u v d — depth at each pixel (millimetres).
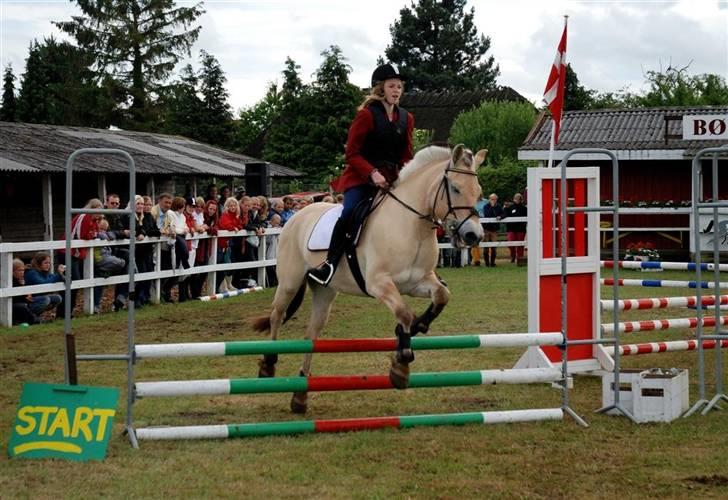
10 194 22172
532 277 8688
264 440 6676
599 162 25281
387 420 6953
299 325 13117
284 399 8195
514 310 14336
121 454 6277
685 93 44781
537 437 6816
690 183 24578
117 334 11961
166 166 24891
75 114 49406
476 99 56875
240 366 9758
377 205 6984
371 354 10414
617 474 5906
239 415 7555
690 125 9617
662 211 10406
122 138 28703
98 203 13898
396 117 7352
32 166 19766
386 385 6918
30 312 12844
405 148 7445
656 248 24000
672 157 23828
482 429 7035
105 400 6355
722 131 9531
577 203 8898
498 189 32312
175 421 7324
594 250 8969
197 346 6719
